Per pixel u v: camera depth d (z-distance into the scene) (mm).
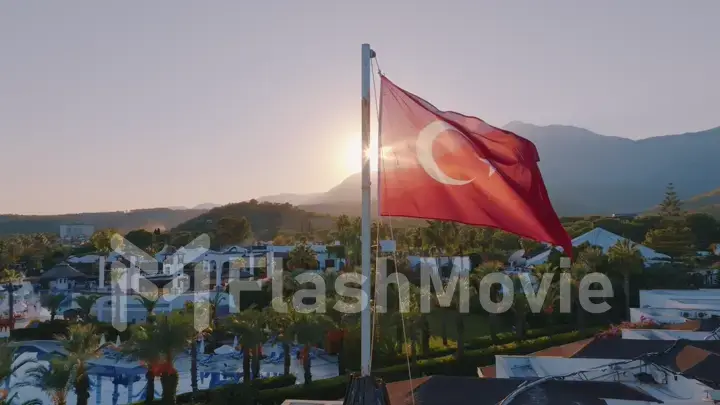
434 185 9617
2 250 99625
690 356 20250
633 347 25000
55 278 82812
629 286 59562
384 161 9719
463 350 43062
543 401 17688
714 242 112125
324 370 45281
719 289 59188
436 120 9781
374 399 8203
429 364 41156
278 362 47750
